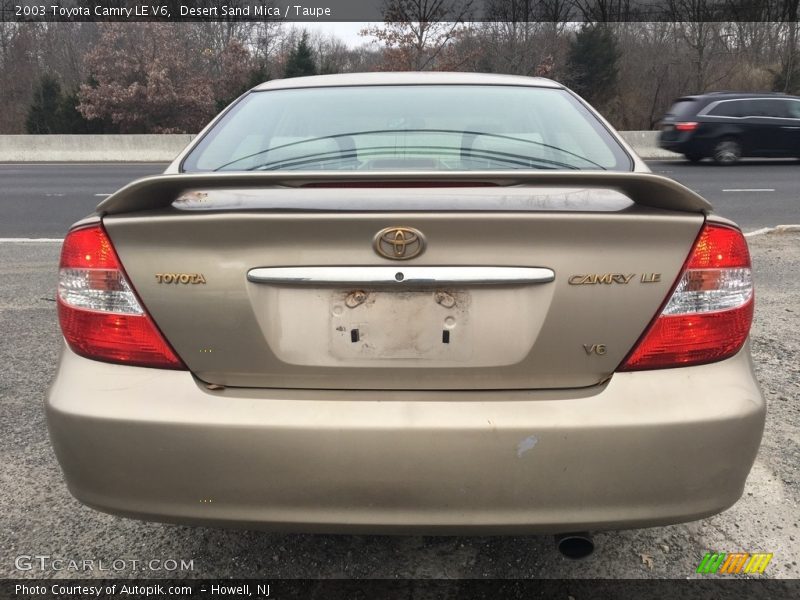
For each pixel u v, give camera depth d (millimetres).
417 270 1488
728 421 1529
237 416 1525
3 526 2258
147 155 19781
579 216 1470
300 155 2170
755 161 15812
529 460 1507
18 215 9367
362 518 1546
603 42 30922
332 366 1555
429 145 2188
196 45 30438
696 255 1542
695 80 32094
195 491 1557
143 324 1571
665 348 1546
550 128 2279
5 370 3588
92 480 1599
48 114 26422
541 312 1517
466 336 1537
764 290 5031
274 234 1488
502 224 1464
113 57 26625
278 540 2191
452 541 2180
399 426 1503
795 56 30828
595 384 1567
